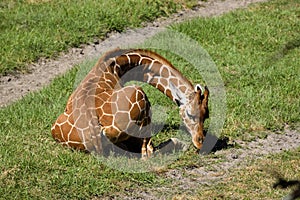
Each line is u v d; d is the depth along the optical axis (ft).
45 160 79.05
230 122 92.68
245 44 124.26
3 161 77.97
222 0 150.71
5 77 112.27
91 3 137.80
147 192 74.84
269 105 98.43
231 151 85.20
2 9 133.49
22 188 73.26
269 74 109.81
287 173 79.30
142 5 139.64
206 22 132.16
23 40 121.49
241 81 107.86
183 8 143.95
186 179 78.18
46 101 99.04
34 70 115.44
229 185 77.00
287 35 128.57
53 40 123.54
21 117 91.76
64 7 135.54
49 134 86.33
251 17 136.77
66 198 72.13
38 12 132.46
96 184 74.79
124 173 77.77
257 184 77.15
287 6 143.54
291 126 93.20
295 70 111.96
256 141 88.58
